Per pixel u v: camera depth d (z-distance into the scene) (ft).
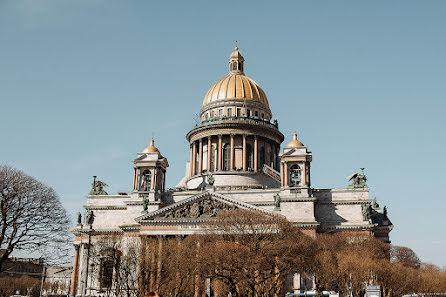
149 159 480.23
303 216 429.79
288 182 449.89
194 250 346.33
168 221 423.64
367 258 351.87
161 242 370.94
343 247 385.09
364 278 338.54
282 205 437.17
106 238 428.97
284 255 338.34
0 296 547.08
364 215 442.91
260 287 335.88
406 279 384.06
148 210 460.55
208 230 367.25
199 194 430.20
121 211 486.79
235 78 580.30
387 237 470.80
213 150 540.93
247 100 558.15
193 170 546.26
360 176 456.86
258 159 534.37
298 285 404.57
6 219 240.12
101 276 416.67
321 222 448.24
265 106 569.64
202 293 395.75
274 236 348.79
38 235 248.11
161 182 492.54
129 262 360.07
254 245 341.21
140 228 432.66
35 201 248.93
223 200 426.51
